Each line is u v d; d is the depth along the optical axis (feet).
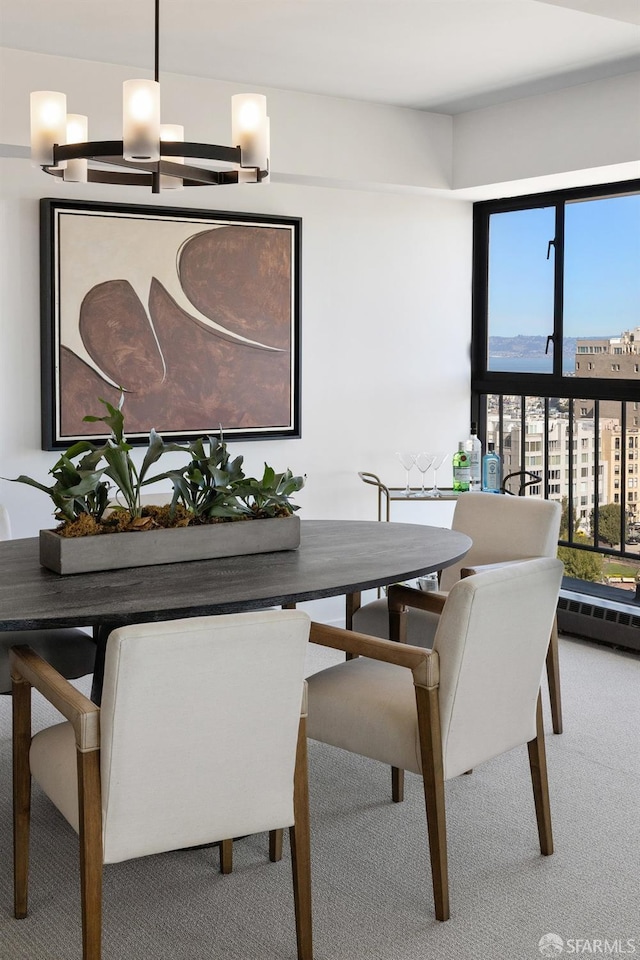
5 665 10.25
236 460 10.28
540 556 12.15
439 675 7.93
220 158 8.70
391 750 8.27
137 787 6.72
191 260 14.87
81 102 12.96
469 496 12.99
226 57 12.83
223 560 9.78
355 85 14.35
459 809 10.12
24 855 7.98
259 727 7.00
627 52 12.75
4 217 13.46
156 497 13.71
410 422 17.60
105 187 14.17
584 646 15.71
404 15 11.24
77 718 6.66
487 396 18.30
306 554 10.10
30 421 13.93
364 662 9.57
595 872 8.82
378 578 8.98
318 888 8.56
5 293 13.55
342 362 16.72
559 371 16.84
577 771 11.02
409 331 17.40
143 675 6.47
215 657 6.65
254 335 15.55
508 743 8.64
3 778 10.77
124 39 12.05
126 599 8.15
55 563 9.14
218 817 7.05
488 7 11.01
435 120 16.22
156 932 7.86
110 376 14.33
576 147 14.55
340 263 16.52
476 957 7.52
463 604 7.77
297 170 14.89
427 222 17.39
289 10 11.03
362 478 16.74
